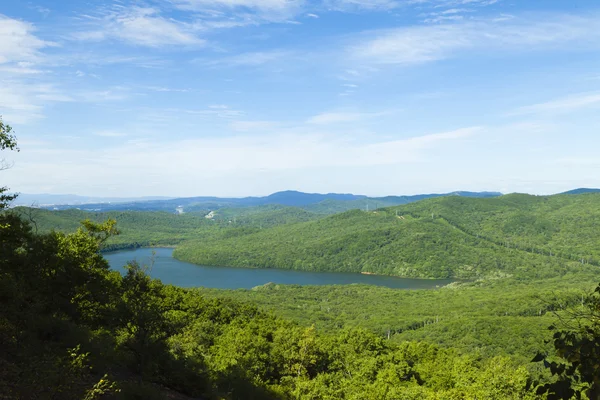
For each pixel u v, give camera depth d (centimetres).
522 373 3644
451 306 15762
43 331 1683
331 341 6284
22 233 2275
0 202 2108
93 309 2647
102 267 3156
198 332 4906
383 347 6500
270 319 7806
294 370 4597
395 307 16125
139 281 2273
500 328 10969
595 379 496
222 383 2433
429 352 6538
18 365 1266
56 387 1050
